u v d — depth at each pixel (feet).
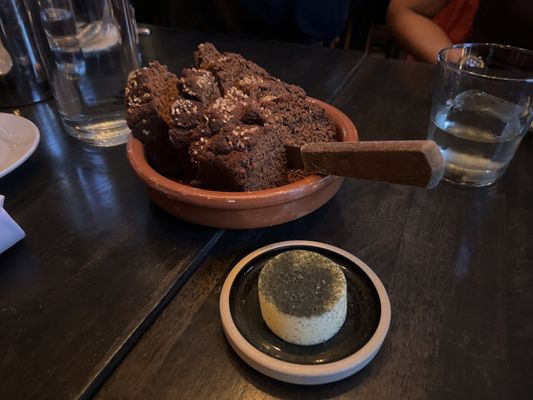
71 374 1.22
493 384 1.22
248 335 1.28
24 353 1.29
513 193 2.03
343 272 1.46
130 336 1.33
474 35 4.49
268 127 1.67
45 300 1.47
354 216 1.88
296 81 3.23
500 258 1.65
